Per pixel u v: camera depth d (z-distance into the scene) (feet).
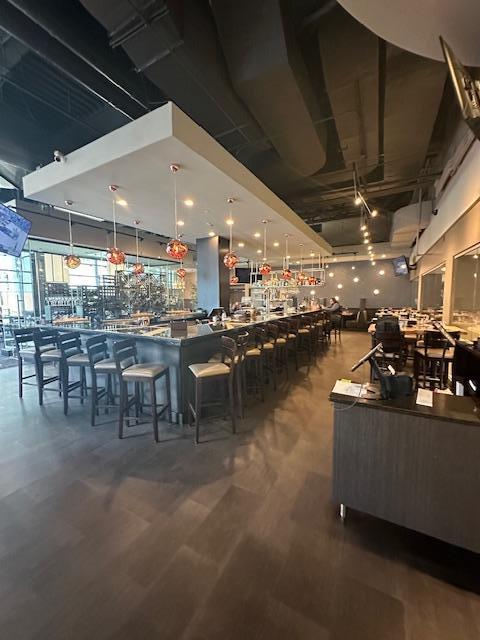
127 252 28.09
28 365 18.45
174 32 7.57
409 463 4.70
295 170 16.05
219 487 6.51
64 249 25.88
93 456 7.81
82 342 13.03
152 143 8.17
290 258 35.76
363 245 35.47
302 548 4.90
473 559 4.65
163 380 10.19
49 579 4.37
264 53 8.63
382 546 4.92
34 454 7.92
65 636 3.64
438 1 4.66
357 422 5.05
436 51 5.84
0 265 22.97
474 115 5.36
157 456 7.80
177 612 3.92
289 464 7.40
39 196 12.44
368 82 10.33
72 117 13.04
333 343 26.66
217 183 10.96
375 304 37.83
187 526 5.40
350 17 8.36
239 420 10.07
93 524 5.46
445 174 16.22
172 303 36.88
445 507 4.50
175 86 9.81
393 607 3.95
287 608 3.95
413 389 5.22
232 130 12.84
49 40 8.55
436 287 21.20
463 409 4.62
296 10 8.74
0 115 11.86
